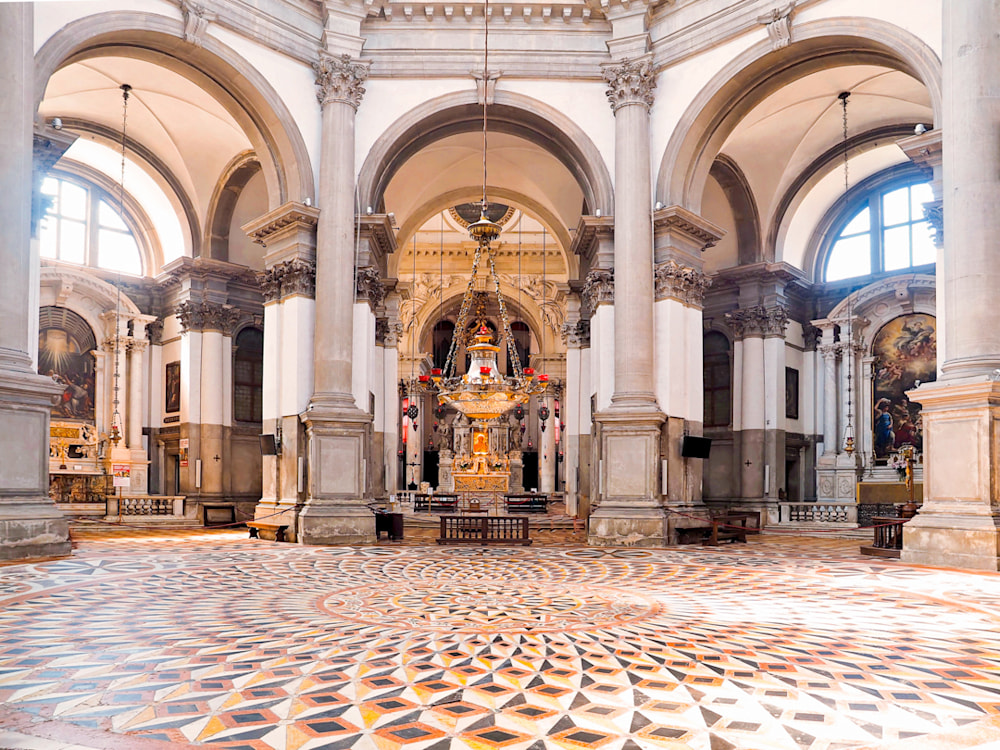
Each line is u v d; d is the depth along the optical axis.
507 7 14.81
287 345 14.21
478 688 4.35
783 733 3.65
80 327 19.61
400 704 4.06
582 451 18.92
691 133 14.20
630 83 14.34
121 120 18.00
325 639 5.56
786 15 13.05
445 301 31.22
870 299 19.47
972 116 10.19
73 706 4.02
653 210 14.25
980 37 10.23
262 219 14.46
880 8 12.23
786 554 11.77
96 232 20.41
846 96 16.69
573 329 20.78
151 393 20.69
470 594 7.68
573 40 14.98
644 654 5.14
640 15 14.41
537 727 3.72
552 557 11.24
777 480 18.98
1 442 9.71
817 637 5.69
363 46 14.88
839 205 20.52
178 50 13.32
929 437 10.38
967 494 9.94
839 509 16.97
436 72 14.87
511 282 30.98
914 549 10.32
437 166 19.22
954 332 10.24
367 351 14.86
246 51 13.77
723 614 6.60
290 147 14.21
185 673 4.64
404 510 21.80
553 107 14.91
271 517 13.91
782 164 18.69
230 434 19.67
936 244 11.45
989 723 3.79
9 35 10.02
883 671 4.73
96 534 15.19
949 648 5.36
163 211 20.38
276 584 8.34
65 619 6.28
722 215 19.84
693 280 14.45
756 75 13.86
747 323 19.42
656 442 13.38
